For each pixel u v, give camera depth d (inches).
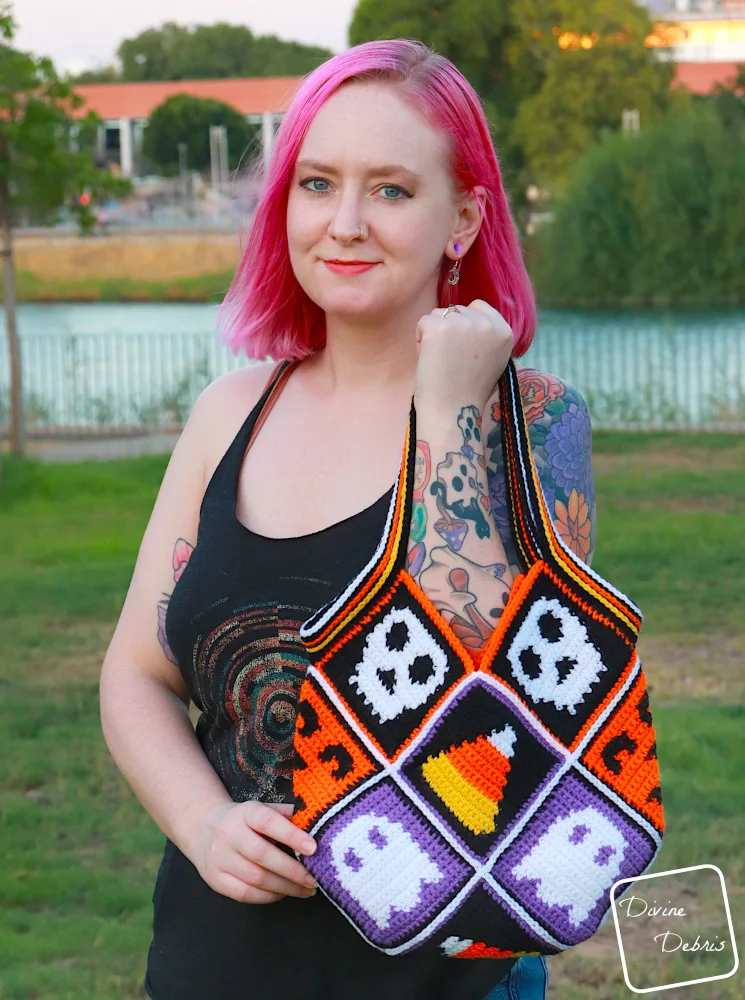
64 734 230.2
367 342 68.6
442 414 61.4
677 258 1244.5
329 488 67.2
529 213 1595.7
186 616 67.1
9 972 152.6
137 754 68.0
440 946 57.1
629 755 57.7
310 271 67.0
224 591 66.1
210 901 65.4
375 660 57.3
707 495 441.1
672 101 1825.8
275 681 65.2
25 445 590.9
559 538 58.7
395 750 56.6
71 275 1790.1
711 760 207.6
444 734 56.3
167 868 68.8
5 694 251.6
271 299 73.0
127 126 3312.0
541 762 56.7
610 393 663.1
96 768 213.9
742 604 303.1
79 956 158.1
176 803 64.9
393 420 68.4
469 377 62.1
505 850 56.2
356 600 57.8
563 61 1740.9
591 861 56.5
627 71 1753.2
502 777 56.4
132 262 1861.5
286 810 60.9
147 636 72.0
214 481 69.7
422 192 65.4
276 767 64.6
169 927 67.2
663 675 253.8
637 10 1809.8
